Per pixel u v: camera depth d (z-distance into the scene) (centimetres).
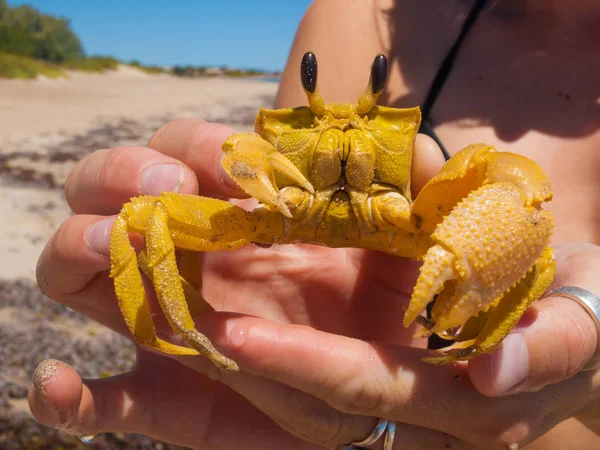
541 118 16
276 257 15
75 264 12
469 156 11
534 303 11
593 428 14
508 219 10
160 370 14
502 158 11
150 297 13
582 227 15
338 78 18
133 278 11
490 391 10
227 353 11
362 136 13
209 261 15
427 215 12
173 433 14
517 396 11
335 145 13
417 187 14
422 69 17
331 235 13
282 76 20
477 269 10
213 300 16
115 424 13
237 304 16
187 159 13
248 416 14
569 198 15
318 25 19
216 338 11
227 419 14
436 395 11
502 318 10
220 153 13
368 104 14
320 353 11
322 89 18
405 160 13
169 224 12
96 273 12
